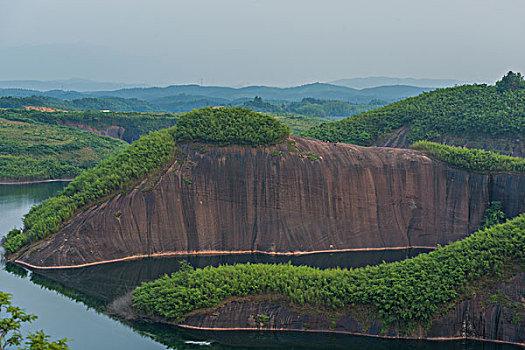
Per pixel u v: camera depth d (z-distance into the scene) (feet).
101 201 183.42
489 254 129.59
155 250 180.24
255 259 179.93
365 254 188.34
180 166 194.70
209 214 189.26
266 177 195.00
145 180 189.57
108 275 160.15
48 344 68.90
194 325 124.67
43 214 185.47
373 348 118.83
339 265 172.45
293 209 193.77
